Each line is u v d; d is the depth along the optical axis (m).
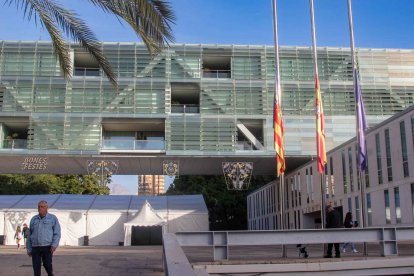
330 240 14.61
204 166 51.16
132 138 51.53
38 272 9.45
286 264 13.72
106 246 39.62
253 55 47.66
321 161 19.42
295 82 47.22
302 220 49.97
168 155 45.28
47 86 45.59
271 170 54.53
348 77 47.53
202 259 15.48
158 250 27.83
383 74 47.69
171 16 11.31
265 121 46.47
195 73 46.94
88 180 73.31
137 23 11.20
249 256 17.25
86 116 45.53
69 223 42.28
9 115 44.97
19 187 68.88
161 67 46.78
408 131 30.39
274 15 21.39
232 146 45.75
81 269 13.76
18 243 35.56
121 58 46.62
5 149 44.56
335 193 42.19
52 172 54.62
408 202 30.12
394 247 14.87
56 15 12.05
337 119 46.66
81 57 46.62
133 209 43.91
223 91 46.81
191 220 43.78
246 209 79.88
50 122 45.16
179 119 46.00
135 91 46.19
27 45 46.06
